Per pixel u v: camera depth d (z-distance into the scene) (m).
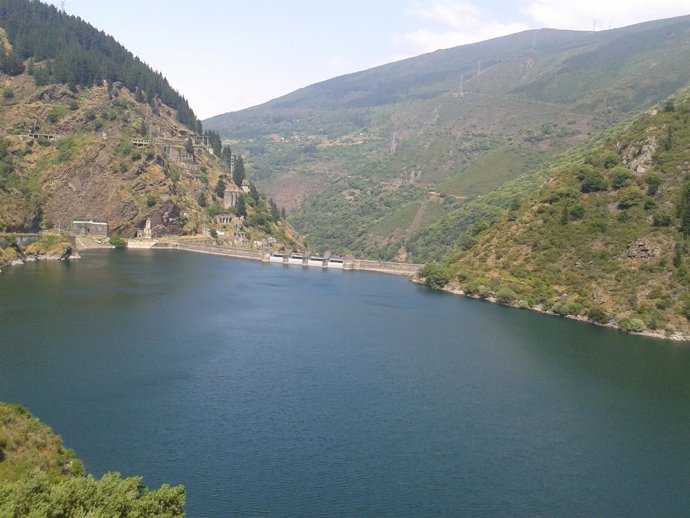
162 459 81.44
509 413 104.44
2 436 66.31
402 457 86.44
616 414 106.00
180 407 98.75
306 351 135.62
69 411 94.31
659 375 128.38
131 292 193.00
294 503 73.38
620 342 155.88
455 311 189.88
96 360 119.56
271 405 102.12
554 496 78.88
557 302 190.00
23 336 132.50
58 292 183.75
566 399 112.12
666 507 77.88
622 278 186.00
